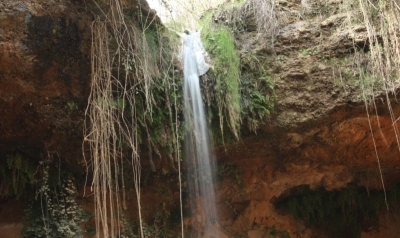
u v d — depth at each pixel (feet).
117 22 13.24
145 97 13.61
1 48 11.08
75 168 14.61
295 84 15.39
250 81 15.58
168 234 17.56
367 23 13.80
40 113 12.56
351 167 17.79
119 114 13.03
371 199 19.39
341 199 19.40
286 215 19.89
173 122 14.48
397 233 19.19
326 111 14.76
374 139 15.72
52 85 12.30
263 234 18.62
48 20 11.75
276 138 15.89
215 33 16.53
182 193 17.87
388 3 13.66
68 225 14.33
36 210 14.55
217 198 18.56
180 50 15.80
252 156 17.20
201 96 15.17
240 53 16.14
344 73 14.92
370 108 14.38
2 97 11.83
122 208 16.89
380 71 14.10
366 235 19.56
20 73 11.63
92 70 12.07
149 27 14.78
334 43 15.51
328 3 16.61
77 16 12.29
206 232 18.17
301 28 16.28
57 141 13.44
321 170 17.93
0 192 14.01
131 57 13.23
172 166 16.20
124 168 15.56
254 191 18.98
